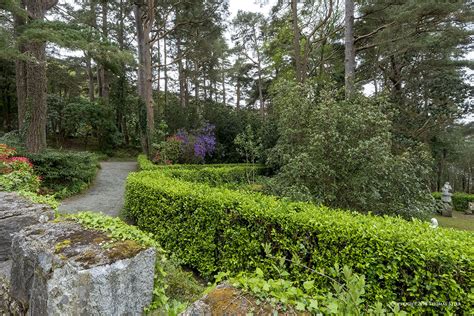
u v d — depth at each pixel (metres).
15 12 5.78
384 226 2.18
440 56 11.45
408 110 10.95
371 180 4.47
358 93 5.73
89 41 6.14
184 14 12.36
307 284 1.22
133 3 11.88
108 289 1.49
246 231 2.68
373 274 1.92
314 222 2.28
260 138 10.48
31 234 1.89
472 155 19.20
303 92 5.58
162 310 1.71
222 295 1.16
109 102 17.50
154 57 19.17
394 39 8.81
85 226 2.00
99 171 10.54
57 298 1.49
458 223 8.20
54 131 15.83
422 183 5.23
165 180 4.43
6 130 14.31
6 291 2.05
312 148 4.70
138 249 1.71
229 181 8.43
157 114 14.63
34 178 5.01
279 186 5.26
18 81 8.34
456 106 11.39
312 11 11.98
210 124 13.06
